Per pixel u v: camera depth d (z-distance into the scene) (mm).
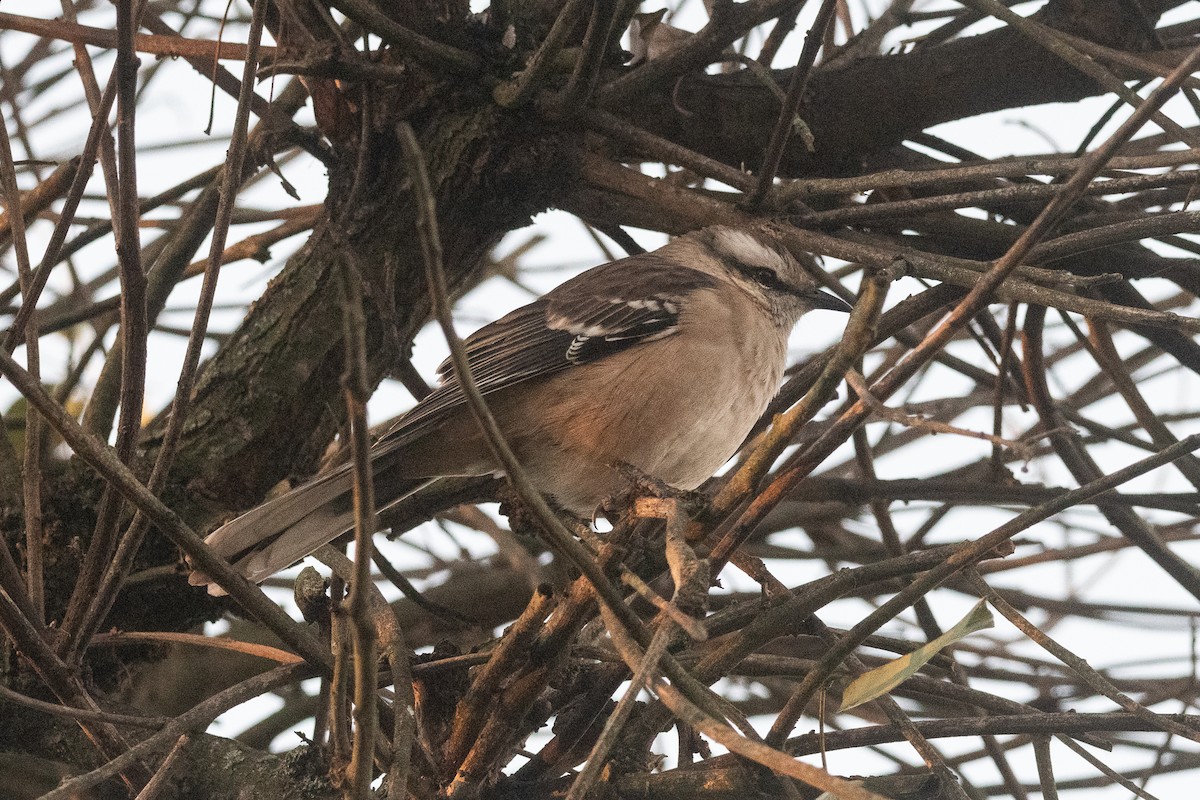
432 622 11352
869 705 9750
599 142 9898
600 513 7562
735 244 10242
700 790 6500
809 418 5473
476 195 8789
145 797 5953
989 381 11227
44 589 8305
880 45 10797
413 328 9094
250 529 8070
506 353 9203
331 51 8172
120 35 6043
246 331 8828
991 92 9844
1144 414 9828
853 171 10141
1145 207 9953
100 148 6934
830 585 6512
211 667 10719
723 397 9266
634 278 9516
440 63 8422
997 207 9961
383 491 9242
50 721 8109
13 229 6863
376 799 6289
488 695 6645
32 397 5391
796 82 7875
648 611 7090
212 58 8742
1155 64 8070
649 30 9828
